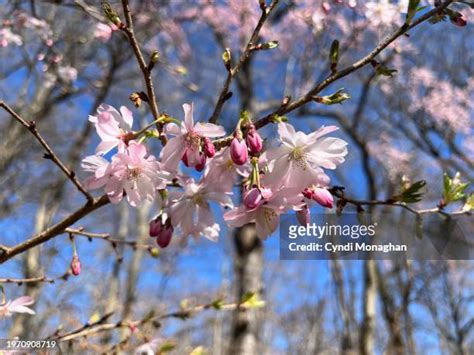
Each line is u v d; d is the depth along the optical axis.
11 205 8.72
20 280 2.08
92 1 3.53
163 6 5.92
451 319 8.55
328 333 13.43
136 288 9.45
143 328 2.73
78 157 7.58
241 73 7.55
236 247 7.18
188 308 2.64
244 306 2.60
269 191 1.43
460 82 6.82
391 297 7.57
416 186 1.67
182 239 1.75
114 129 1.44
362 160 7.80
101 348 2.60
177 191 1.57
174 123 1.40
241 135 1.38
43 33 4.73
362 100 7.18
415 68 6.52
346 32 5.26
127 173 1.43
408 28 1.51
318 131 1.43
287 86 6.91
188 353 2.75
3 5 4.64
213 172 1.54
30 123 1.52
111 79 6.61
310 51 6.22
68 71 5.39
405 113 6.86
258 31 1.61
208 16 6.59
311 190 1.45
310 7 4.99
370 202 1.70
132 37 1.48
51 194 7.67
